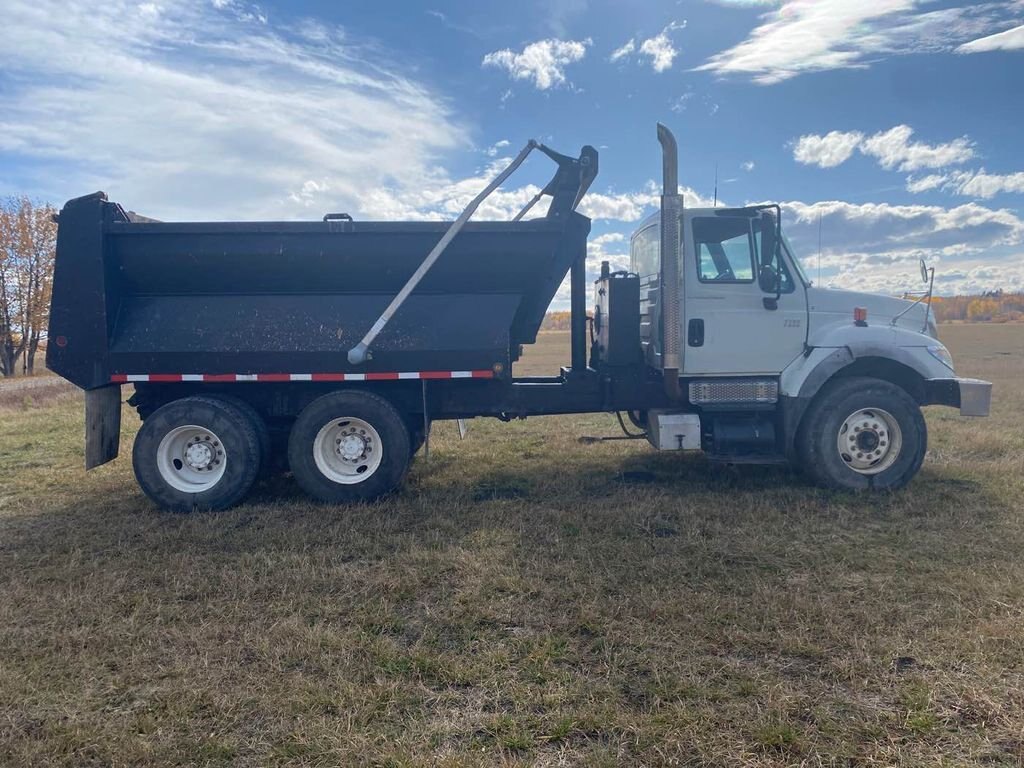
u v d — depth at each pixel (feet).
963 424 34.24
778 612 13.03
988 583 14.10
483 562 16.05
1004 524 18.10
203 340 21.33
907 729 9.62
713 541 17.17
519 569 15.61
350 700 10.48
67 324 21.16
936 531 17.70
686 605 13.46
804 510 19.63
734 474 24.27
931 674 10.95
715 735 9.52
